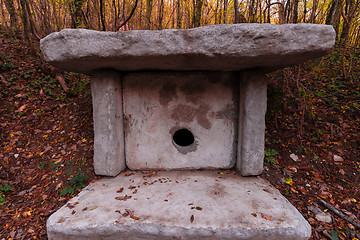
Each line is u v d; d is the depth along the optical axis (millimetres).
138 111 2328
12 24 5703
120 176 2252
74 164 2457
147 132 2357
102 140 2150
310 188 2150
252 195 1819
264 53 1449
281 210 1592
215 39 1465
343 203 1976
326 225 1749
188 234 1383
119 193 1877
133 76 2264
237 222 1436
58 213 1575
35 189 2188
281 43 1426
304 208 1920
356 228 1726
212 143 2354
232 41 1449
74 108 3432
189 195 1820
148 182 2098
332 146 2621
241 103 2184
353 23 4145
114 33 1533
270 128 2994
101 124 2129
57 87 3863
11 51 4508
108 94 2080
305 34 1415
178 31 1499
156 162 2393
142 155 2389
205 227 1390
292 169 2398
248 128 2102
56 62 1647
